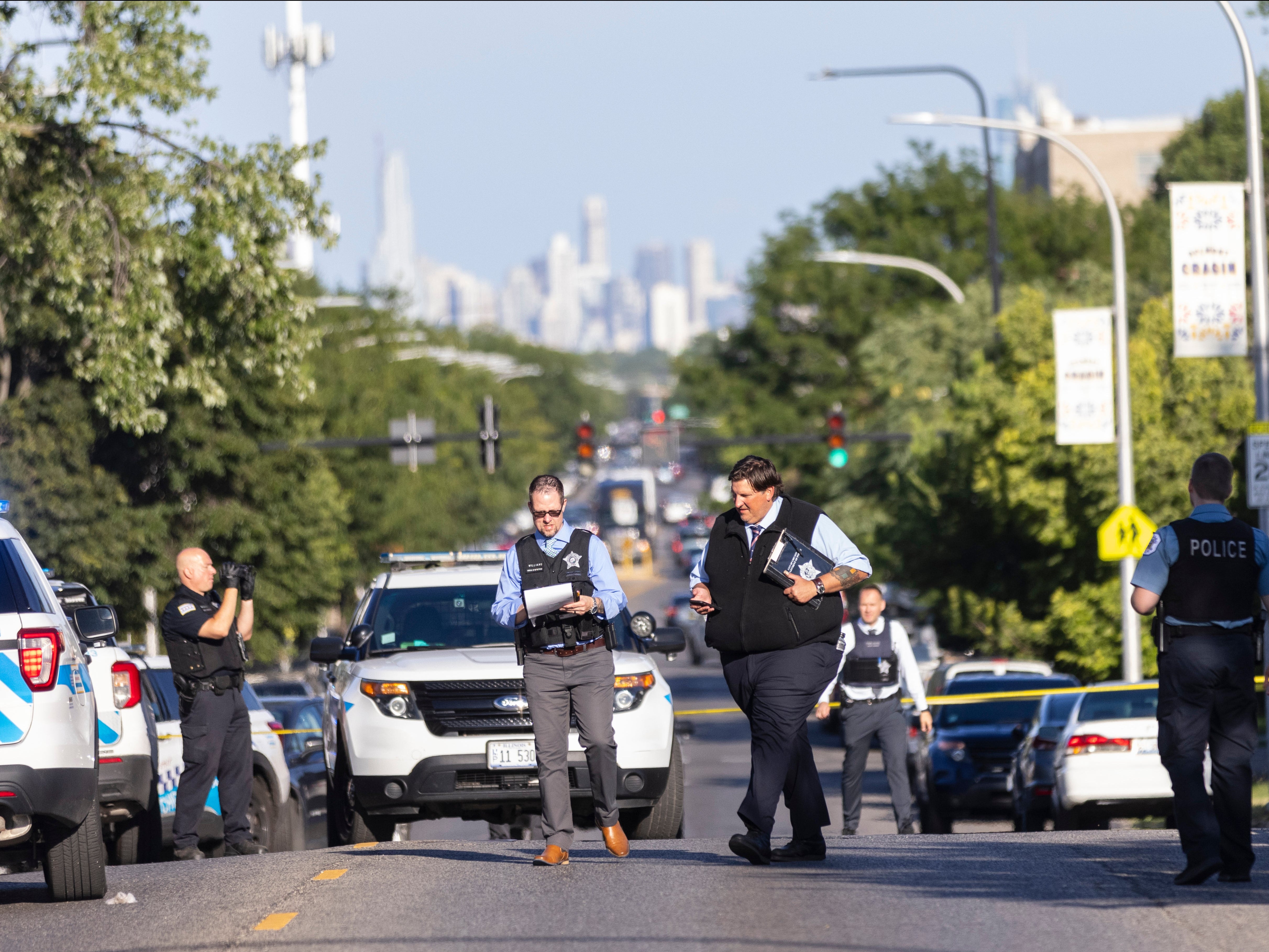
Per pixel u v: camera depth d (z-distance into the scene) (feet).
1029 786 236.63
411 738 147.33
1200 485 109.70
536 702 119.44
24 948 94.89
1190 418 360.48
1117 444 331.57
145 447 404.77
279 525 451.53
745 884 109.29
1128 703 216.95
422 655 156.04
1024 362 383.86
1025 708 284.82
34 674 106.93
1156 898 101.86
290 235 331.77
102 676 150.00
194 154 326.65
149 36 320.91
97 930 100.01
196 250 320.50
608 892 106.93
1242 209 241.96
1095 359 299.99
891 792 196.54
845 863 118.73
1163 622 108.27
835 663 115.24
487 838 267.80
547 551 118.83
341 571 574.97
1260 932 91.61
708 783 336.08
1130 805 208.23
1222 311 241.96
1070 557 373.81
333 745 158.92
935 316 584.81
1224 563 107.45
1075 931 92.12
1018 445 364.99
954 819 292.20
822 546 113.91
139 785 151.53
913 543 430.20
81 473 386.73
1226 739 107.76
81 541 384.88
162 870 133.08
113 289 323.57
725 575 114.21
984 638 410.93
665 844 141.08
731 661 115.85
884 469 575.38
